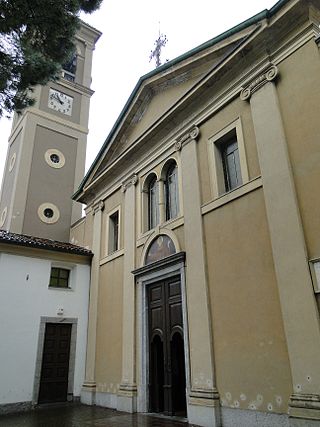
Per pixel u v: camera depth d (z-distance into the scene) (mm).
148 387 10422
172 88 12180
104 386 12172
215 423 7629
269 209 7680
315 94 7438
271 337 7102
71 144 21609
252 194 8281
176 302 10031
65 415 10383
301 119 7594
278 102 8172
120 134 14250
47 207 19422
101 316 13391
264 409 6895
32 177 19500
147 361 10664
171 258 10023
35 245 13594
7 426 9023
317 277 6559
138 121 13766
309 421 5980
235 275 8211
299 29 8148
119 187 14016
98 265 14383
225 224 8789
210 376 8117
